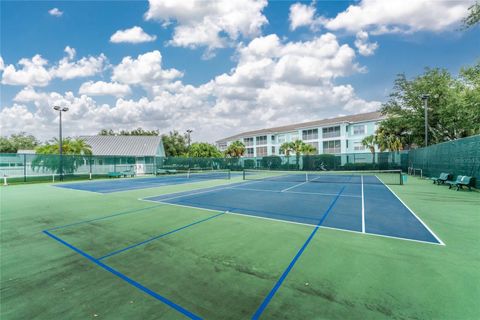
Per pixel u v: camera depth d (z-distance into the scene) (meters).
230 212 8.55
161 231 6.36
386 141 31.14
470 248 4.97
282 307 3.07
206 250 5.00
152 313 2.98
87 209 9.33
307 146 39.53
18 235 6.16
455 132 25.06
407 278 3.76
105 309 3.07
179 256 4.71
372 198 11.22
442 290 3.41
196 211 8.76
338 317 2.86
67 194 13.62
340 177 23.83
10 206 10.10
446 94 24.00
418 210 8.55
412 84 27.30
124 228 6.69
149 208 9.38
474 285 3.53
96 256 4.76
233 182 20.12
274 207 9.36
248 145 59.06
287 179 22.48
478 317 2.83
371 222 7.07
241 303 3.17
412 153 26.16
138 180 23.27
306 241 5.48
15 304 3.20
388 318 2.84
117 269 4.19
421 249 4.94
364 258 4.52
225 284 3.65
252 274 3.94
